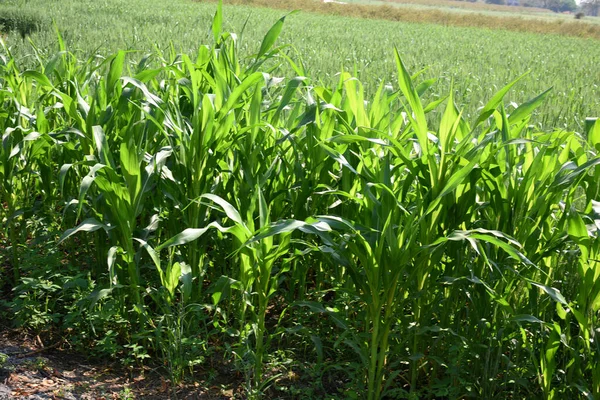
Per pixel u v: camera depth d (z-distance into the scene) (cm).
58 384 313
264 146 379
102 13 2408
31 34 1492
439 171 301
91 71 448
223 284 308
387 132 366
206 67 414
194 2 3750
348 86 352
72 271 399
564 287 345
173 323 326
